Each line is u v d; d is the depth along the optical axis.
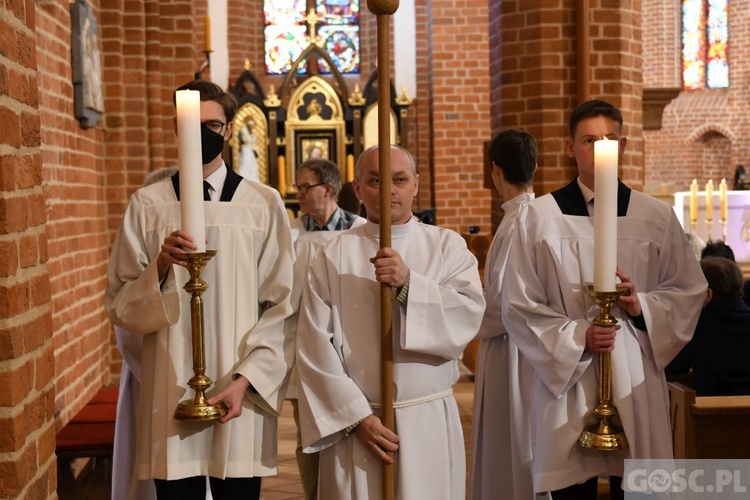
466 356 8.37
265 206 2.97
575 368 2.96
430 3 12.43
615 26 6.31
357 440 2.70
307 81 11.92
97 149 6.27
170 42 7.03
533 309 3.07
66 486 4.14
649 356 3.05
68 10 5.46
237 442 2.80
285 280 2.90
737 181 15.32
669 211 3.17
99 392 5.05
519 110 6.42
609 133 3.04
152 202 2.94
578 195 3.19
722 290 3.84
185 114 2.55
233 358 2.84
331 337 2.76
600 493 4.45
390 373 2.63
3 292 2.01
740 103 16.19
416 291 2.65
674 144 16.59
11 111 2.06
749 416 3.29
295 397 3.95
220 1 14.01
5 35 2.03
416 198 13.22
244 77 11.96
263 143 11.91
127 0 6.55
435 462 2.71
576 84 6.35
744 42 16.08
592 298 2.89
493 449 3.77
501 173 3.84
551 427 3.02
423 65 13.46
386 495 2.63
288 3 14.36
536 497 3.47
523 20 6.37
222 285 2.86
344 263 2.82
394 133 12.12
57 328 4.98
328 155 11.95
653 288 3.14
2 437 2.01
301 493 4.72
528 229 3.18
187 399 2.78
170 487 2.82
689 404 3.28
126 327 2.80
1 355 2.01
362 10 14.41
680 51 16.45
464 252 2.90
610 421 3.05
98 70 6.10
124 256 2.89
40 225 2.26
